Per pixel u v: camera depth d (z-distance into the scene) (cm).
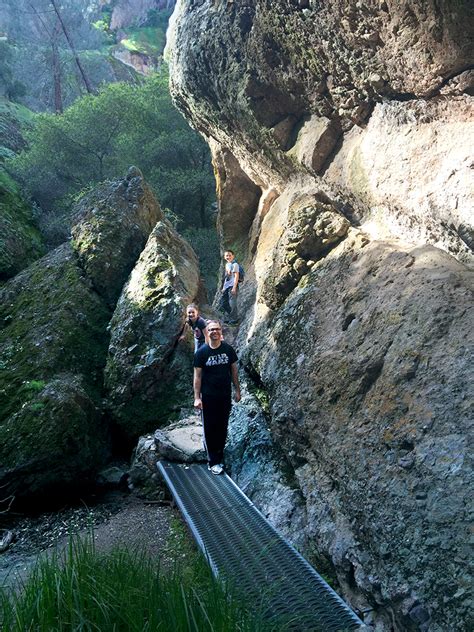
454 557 281
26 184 1595
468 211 465
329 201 699
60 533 536
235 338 881
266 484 507
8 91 2666
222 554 397
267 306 699
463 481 298
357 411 409
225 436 546
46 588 265
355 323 471
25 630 250
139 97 1872
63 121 1744
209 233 1658
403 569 304
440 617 274
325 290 559
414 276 440
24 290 903
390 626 316
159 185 1689
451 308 386
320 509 415
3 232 1223
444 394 342
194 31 941
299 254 644
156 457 603
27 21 3378
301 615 317
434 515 302
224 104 965
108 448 702
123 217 944
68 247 947
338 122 757
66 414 632
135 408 719
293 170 905
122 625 262
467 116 502
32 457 607
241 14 791
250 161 1051
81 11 3675
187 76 1012
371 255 523
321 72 695
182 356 732
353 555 357
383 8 505
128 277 895
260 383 677
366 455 373
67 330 792
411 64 517
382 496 341
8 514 602
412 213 557
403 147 576
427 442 331
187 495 502
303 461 478
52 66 2877
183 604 260
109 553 346
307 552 409
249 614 283
